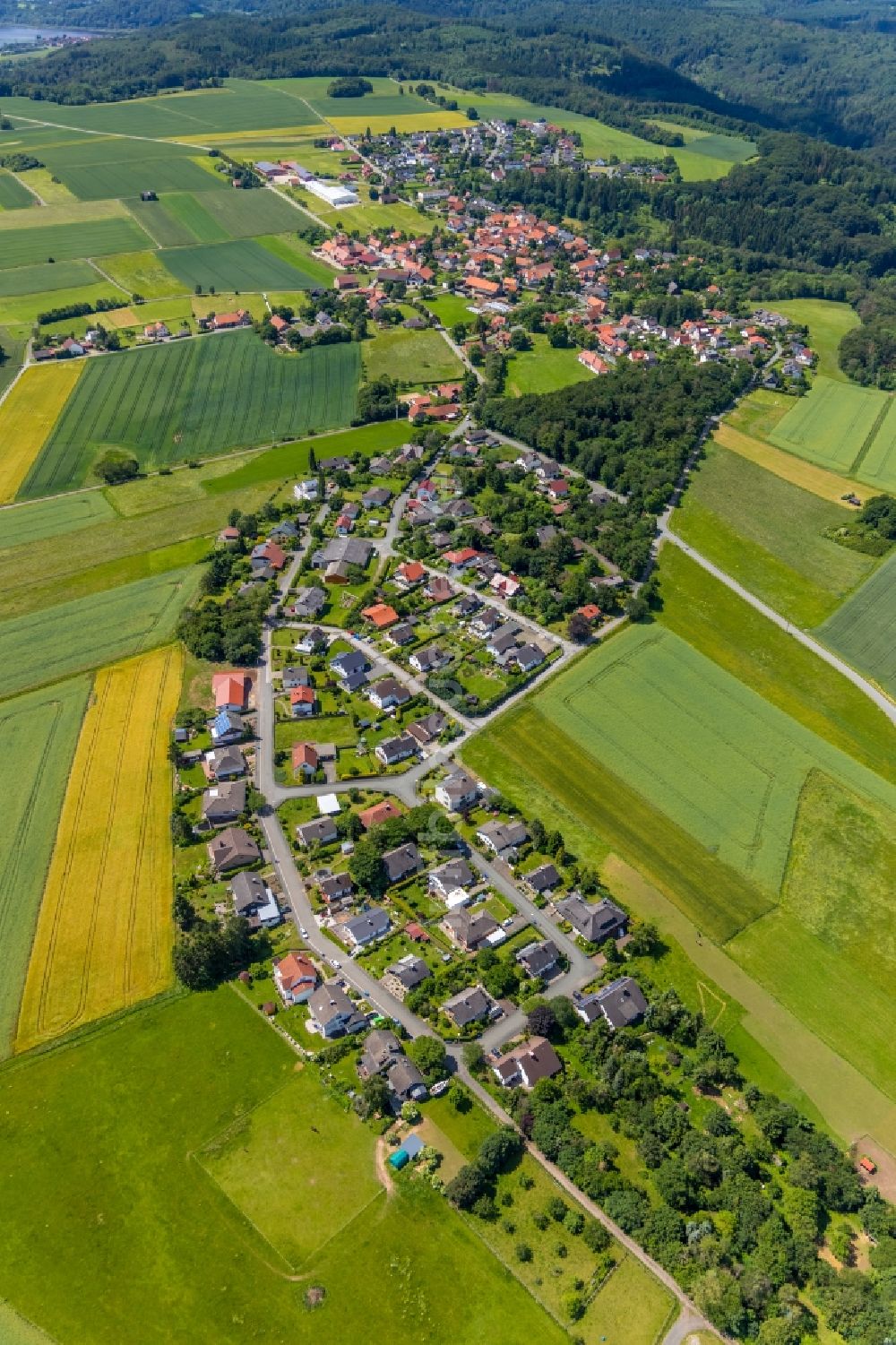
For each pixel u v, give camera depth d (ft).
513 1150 319.47
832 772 494.59
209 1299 281.95
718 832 453.99
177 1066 342.03
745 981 386.73
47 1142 318.86
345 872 415.64
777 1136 326.44
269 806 451.94
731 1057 353.10
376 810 444.14
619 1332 276.82
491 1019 362.94
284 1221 299.79
